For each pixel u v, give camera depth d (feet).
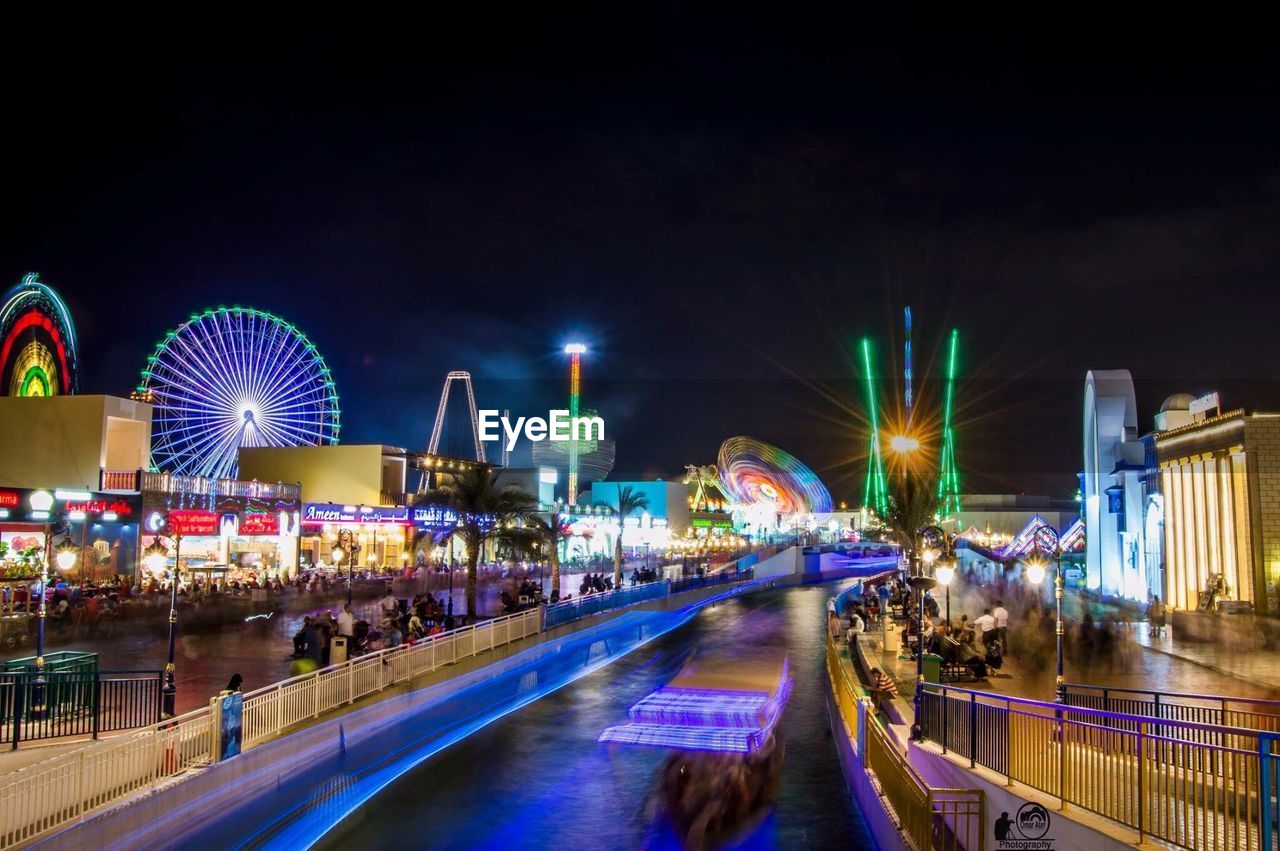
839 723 61.41
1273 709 54.90
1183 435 128.26
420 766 57.11
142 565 132.87
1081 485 185.78
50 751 48.75
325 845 43.42
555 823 46.55
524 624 98.27
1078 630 92.12
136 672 57.77
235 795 48.57
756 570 240.32
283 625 107.96
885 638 95.61
